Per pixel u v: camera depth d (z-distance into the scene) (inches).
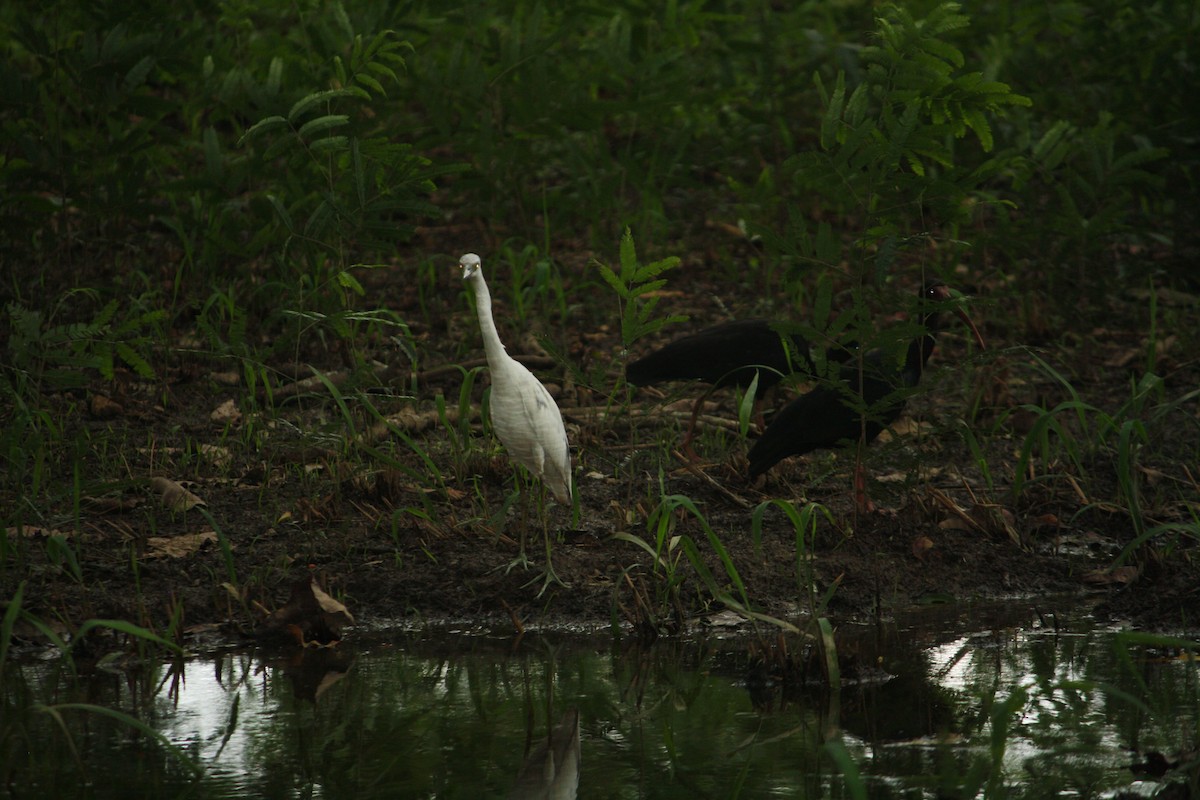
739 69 833.5
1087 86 764.6
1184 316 635.5
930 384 390.0
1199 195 690.2
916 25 396.5
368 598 385.7
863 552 417.4
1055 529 444.1
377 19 616.1
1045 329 619.2
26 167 566.6
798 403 431.5
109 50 563.5
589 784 269.9
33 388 470.3
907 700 319.9
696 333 503.5
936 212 403.5
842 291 669.9
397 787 267.0
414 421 500.4
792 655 335.3
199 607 371.2
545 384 558.3
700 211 778.2
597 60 759.7
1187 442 510.9
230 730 299.1
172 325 566.3
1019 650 354.6
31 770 274.7
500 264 695.1
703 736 297.6
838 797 262.7
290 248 580.4
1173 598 383.2
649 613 370.3
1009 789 266.5
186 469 458.3
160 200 689.0
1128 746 290.5
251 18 748.0
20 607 324.2
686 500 359.6
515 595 388.5
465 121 661.9
